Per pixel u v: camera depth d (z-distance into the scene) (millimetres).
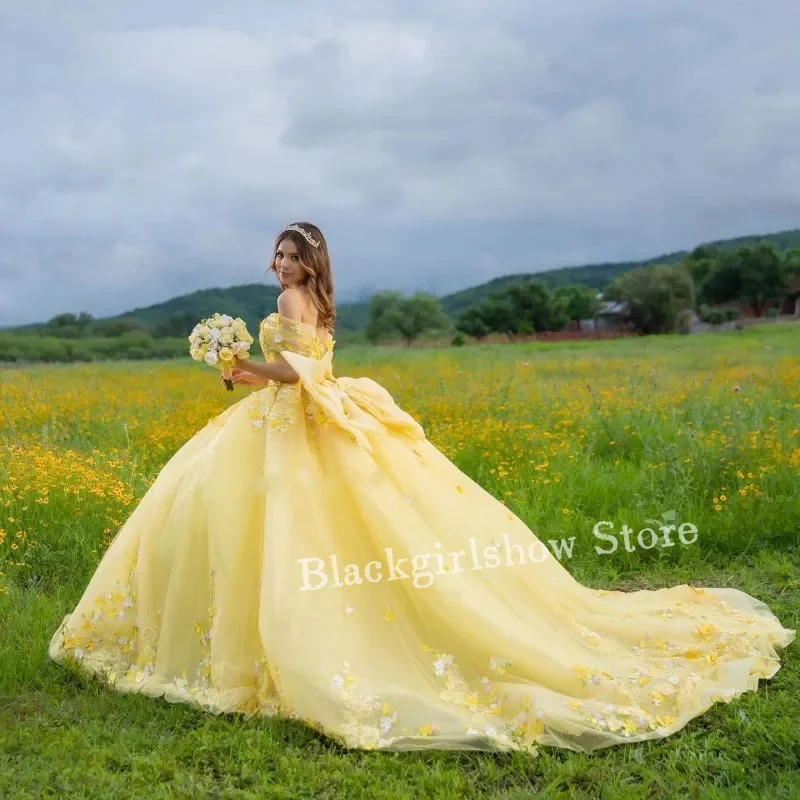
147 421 8906
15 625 4172
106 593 3846
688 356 17125
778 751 3125
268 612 3324
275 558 3410
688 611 4266
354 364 17469
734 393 9711
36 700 3562
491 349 26828
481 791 2961
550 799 2867
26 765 3031
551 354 21672
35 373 15023
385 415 3998
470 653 3438
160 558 3725
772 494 5961
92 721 3359
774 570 5082
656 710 3385
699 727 3330
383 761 3070
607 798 2875
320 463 3744
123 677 3670
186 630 3623
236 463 3717
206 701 3430
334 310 4121
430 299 56062
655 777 2979
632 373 12875
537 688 3367
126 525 4004
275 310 4000
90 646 3832
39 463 6027
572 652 3693
